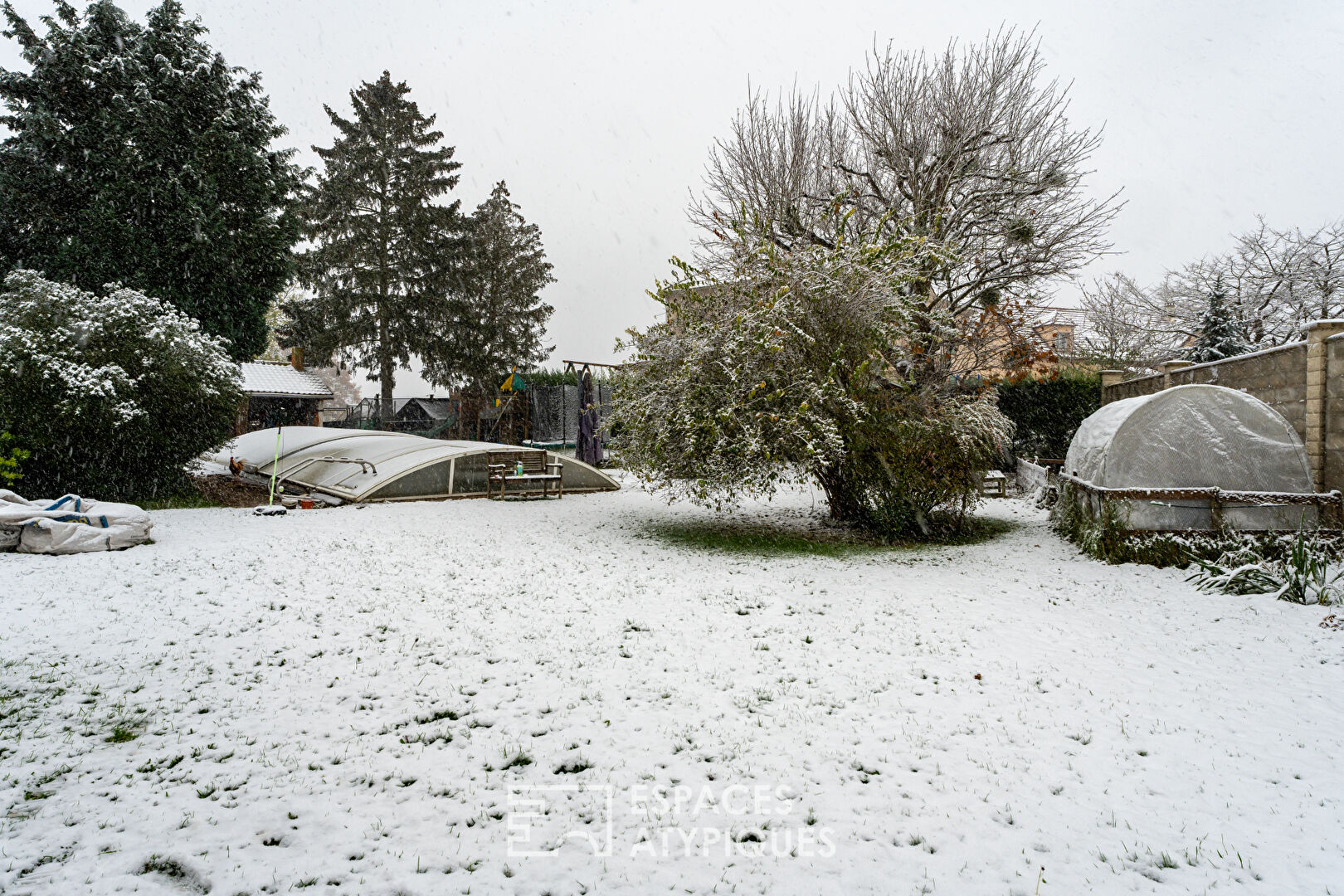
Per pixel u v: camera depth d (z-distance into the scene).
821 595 7.27
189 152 16.50
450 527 11.07
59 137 15.55
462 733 4.12
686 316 10.79
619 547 9.79
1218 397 8.59
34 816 3.19
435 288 32.09
